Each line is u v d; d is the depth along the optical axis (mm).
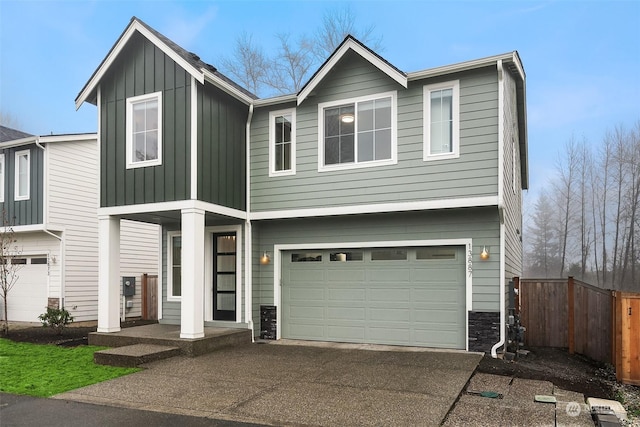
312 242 10602
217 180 10078
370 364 8047
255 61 24219
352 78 10141
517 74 10258
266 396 6277
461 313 9266
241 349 9586
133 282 15969
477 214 9117
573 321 10055
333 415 5535
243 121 11094
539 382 7082
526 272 41094
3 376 7480
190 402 6066
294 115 10672
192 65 9445
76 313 14406
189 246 9328
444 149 9273
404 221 9742
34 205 14148
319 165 10312
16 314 14938
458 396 6250
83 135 14672
